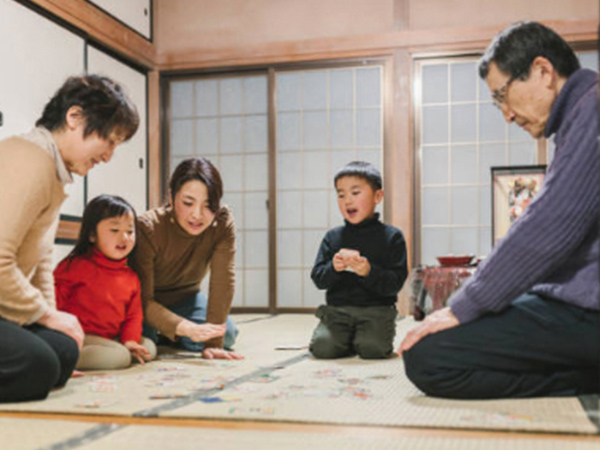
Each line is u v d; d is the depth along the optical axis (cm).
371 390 176
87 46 495
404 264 272
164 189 597
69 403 161
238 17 580
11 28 411
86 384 191
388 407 152
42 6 436
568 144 151
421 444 120
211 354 257
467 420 137
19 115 417
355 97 566
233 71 585
